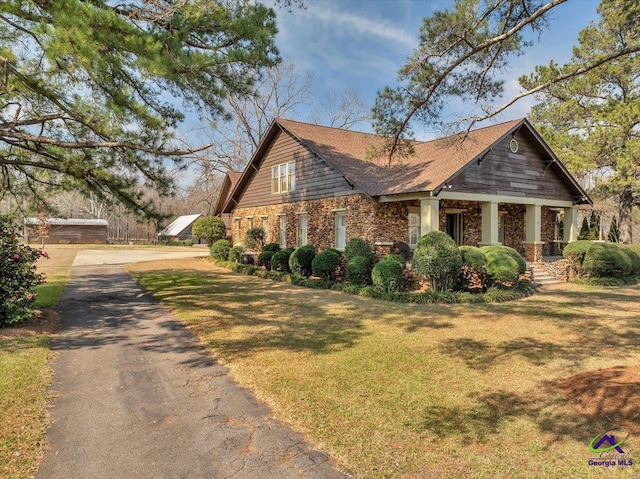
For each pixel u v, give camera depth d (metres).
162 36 6.73
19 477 3.18
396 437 3.79
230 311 9.61
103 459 3.44
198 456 3.48
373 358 6.07
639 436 3.70
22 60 7.45
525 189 15.77
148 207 9.90
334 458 3.45
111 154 9.25
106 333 7.63
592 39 17.89
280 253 17.17
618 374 5.09
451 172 13.06
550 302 10.92
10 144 9.11
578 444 3.64
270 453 3.52
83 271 18.62
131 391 4.90
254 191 22.84
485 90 7.09
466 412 4.30
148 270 19.22
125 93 7.06
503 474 3.21
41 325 7.90
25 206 11.26
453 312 9.46
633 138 18.70
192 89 7.76
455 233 16.72
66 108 7.67
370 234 14.59
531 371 5.54
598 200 22.19
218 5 7.07
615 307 10.21
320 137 18.95
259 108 32.22
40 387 4.92
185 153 7.62
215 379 5.29
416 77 6.99
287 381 5.17
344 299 11.30
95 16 6.00
